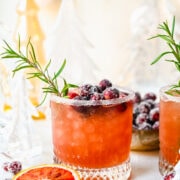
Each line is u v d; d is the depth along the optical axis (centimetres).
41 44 68
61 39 68
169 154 52
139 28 92
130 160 57
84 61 71
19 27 61
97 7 106
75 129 50
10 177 51
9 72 57
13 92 57
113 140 50
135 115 62
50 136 65
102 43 107
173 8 86
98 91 51
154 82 97
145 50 94
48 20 88
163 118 52
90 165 51
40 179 46
